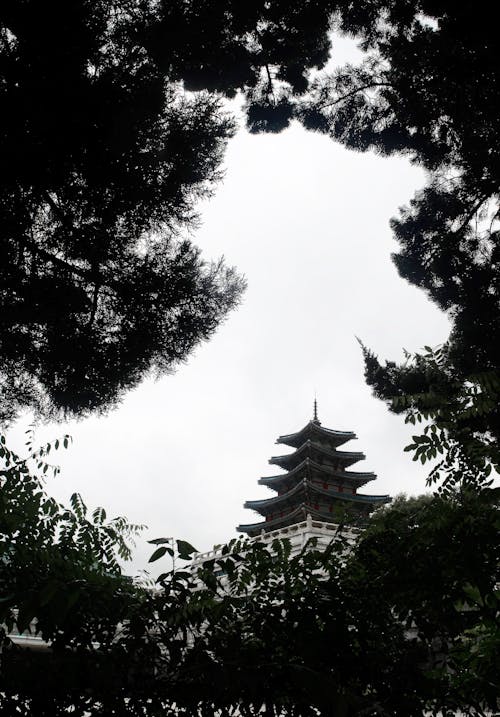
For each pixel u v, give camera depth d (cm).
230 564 231
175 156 993
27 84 827
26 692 185
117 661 193
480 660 237
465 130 1457
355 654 218
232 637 206
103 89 885
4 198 926
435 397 279
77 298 1035
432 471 270
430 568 221
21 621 180
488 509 229
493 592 219
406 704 209
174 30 1023
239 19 1205
